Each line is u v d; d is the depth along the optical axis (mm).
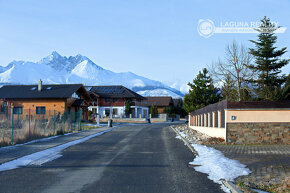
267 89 22016
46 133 22844
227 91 31438
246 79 31531
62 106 44625
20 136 17969
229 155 12148
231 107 17062
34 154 12789
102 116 60625
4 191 6812
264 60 31328
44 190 6883
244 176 8109
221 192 6719
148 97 90812
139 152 13703
